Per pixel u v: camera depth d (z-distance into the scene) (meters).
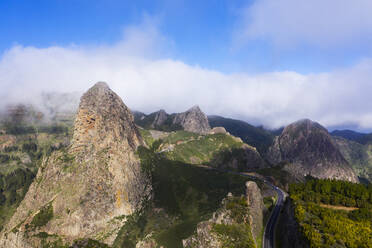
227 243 90.69
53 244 162.00
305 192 103.06
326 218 77.69
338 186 103.75
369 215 81.12
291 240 79.75
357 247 65.56
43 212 177.50
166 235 149.62
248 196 108.12
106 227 174.62
